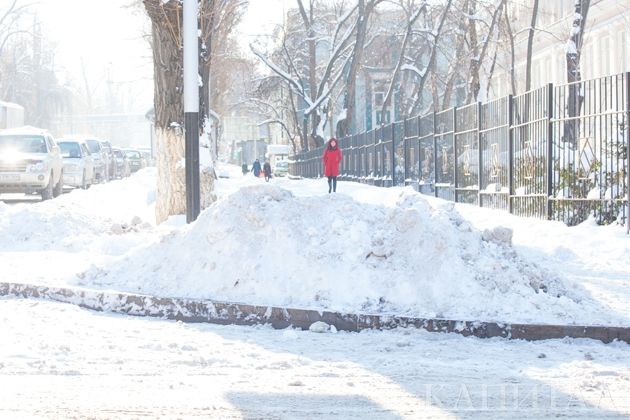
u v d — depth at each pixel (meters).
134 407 10.43
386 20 132.12
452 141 53.00
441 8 104.19
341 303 17.17
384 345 14.96
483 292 16.70
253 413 10.23
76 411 10.21
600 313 16.56
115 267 20.08
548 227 32.72
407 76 121.69
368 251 17.83
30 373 12.33
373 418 10.05
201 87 37.69
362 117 156.00
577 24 58.50
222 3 68.00
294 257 18.08
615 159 33.25
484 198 46.38
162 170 35.91
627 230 30.42
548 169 36.78
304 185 83.50
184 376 12.31
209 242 19.06
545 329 15.59
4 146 58.53
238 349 14.49
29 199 63.19
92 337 15.30
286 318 16.81
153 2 35.34
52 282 20.38
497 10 88.50
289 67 120.81
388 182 69.19
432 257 17.30
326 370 12.84
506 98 42.88
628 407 10.61
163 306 17.86
